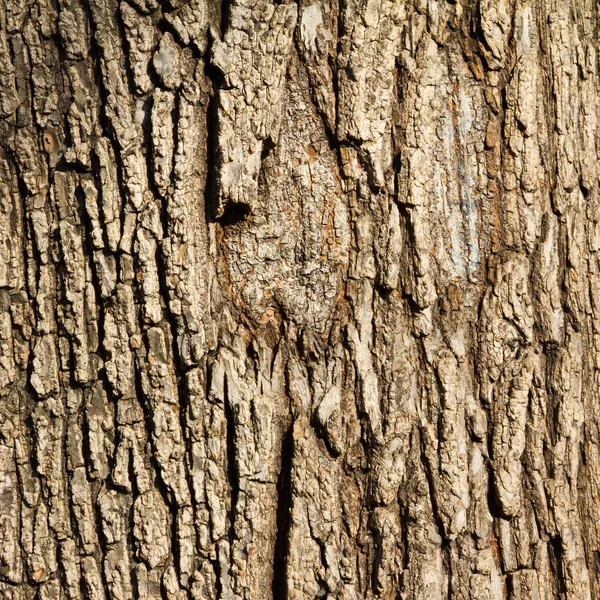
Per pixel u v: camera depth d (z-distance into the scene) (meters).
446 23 1.31
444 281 1.31
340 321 1.30
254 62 1.28
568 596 1.33
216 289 1.29
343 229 1.30
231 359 1.29
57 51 1.29
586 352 1.35
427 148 1.30
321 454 1.30
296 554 1.29
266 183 1.30
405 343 1.30
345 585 1.30
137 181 1.28
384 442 1.30
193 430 1.29
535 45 1.33
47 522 1.29
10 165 1.29
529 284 1.33
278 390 1.30
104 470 1.29
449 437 1.31
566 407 1.33
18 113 1.29
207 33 1.28
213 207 1.29
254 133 1.28
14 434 1.29
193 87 1.28
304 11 1.29
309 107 1.30
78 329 1.29
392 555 1.30
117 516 1.29
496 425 1.32
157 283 1.28
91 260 1.29
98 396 1.29
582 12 1.36
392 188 1.30
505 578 1.32
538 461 1.33
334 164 1.30
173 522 1.29
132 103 1.28
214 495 1.29
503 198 1.32
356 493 1.30
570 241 1.34
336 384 1.30
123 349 1.29
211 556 1.29
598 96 1.36
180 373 1.29
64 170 1.29
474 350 1.32
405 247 1.30
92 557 1.29
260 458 1.29
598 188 1.36
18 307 1.29
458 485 1.31
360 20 1.29
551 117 1.34
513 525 1.32
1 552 1.29
